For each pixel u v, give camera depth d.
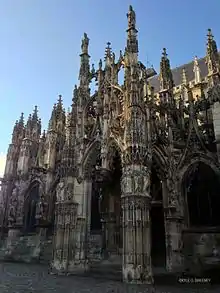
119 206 28.64
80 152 26.95
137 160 20.92
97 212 30.80
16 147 44.75
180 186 24.73
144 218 19.61
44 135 40.75
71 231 24.33
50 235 34.38
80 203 25.67
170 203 23.64
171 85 29.84
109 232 28.12
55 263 23.75
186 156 25.25
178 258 22.48
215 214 23.22
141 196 19.97
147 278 18.25
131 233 19.25
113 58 28.02
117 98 25.83
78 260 24.00
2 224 40.44
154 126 25.38
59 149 37.88
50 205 35.56
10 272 23.95
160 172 24.98
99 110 26.95
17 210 38.62
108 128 25.25
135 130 21.64
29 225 37.81
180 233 23.25
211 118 26.92
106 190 29.36
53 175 36.94
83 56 31.20
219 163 22.53
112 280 19.53
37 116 45.16
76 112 28.52
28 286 16.42
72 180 25.86
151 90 28.94
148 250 19.08
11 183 42.78
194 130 25.53
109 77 27.42
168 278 20.22
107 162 24.39
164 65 30.92
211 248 21.91
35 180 38.62
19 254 36.03
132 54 24.83
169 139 25.64
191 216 24.33
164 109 27.58
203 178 24.55
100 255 27.92
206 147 24.55
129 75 24.27
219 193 23.39
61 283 17.94
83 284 17.62
